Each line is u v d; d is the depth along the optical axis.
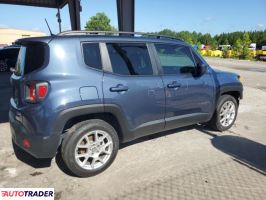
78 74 3.74
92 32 4.18
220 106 5.67
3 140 5.28
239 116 7.30
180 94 4.81
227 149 5.02
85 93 3.73
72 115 3.65
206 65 5.40
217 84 5.48
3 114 7.13
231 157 4.68
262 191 3.69
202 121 5.45
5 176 3.98
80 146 3.82
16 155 4.63
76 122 3.96
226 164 4.42
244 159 4.62
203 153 4.81
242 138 5.60
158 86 4.48
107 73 3.98
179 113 4.90
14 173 4.06
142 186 3.76
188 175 4.05
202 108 5.29
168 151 4.86
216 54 57.50
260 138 5.64
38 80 3.56
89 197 3.52
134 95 4.19
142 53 4.44
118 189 3.69
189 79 4.97
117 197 3.52
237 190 3.70
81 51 3.84
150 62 4.50
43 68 3.62
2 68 17.33
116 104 4.00
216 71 5.72
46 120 3.54
